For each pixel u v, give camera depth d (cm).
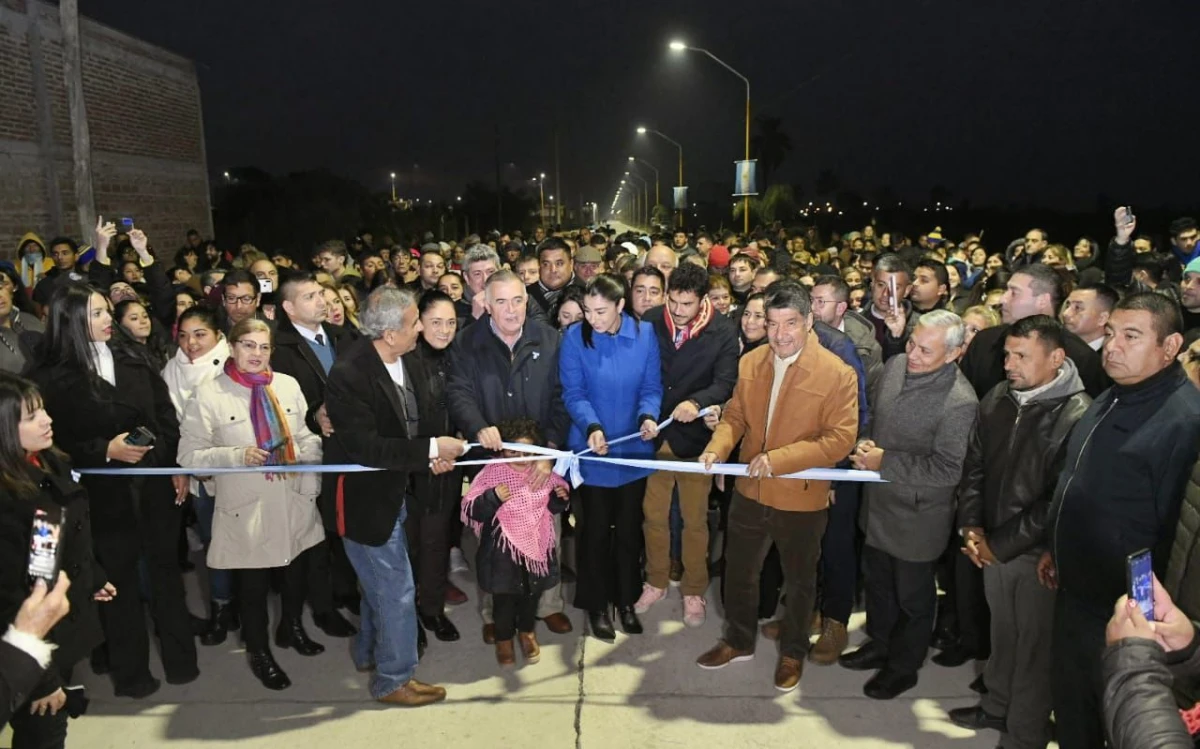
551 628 430
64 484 274
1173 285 620
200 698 370
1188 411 241
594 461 401
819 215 5031
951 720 348
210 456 357
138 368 369
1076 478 261
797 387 353
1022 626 310
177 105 1784
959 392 336
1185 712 198
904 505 351
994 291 557
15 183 1244
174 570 376
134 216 1619
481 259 477
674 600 468
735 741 337
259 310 552
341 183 2883
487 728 345
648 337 416
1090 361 349
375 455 331
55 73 1317
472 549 550
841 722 349
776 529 366
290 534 378
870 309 545
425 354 405
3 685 194
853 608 461
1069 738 274
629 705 362
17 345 463
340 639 427
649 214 8419
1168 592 221
